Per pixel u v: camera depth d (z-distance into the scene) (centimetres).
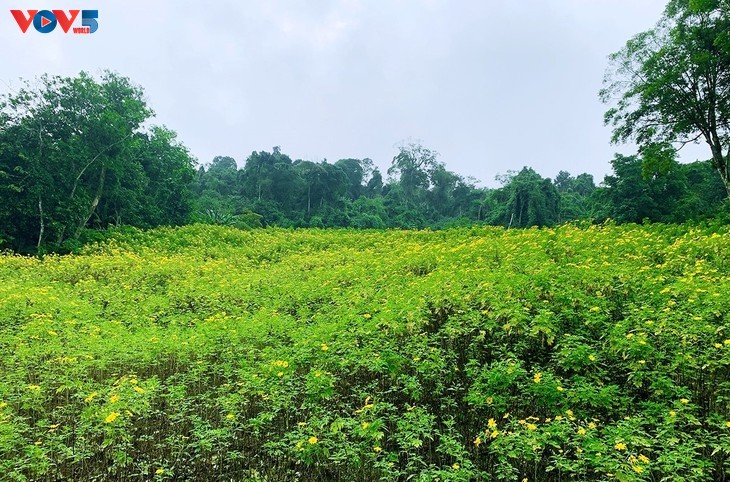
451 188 8344
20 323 1007
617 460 374
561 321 679
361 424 476
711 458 442
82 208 2483
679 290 708
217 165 9669
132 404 538
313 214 6097
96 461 522
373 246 2012
